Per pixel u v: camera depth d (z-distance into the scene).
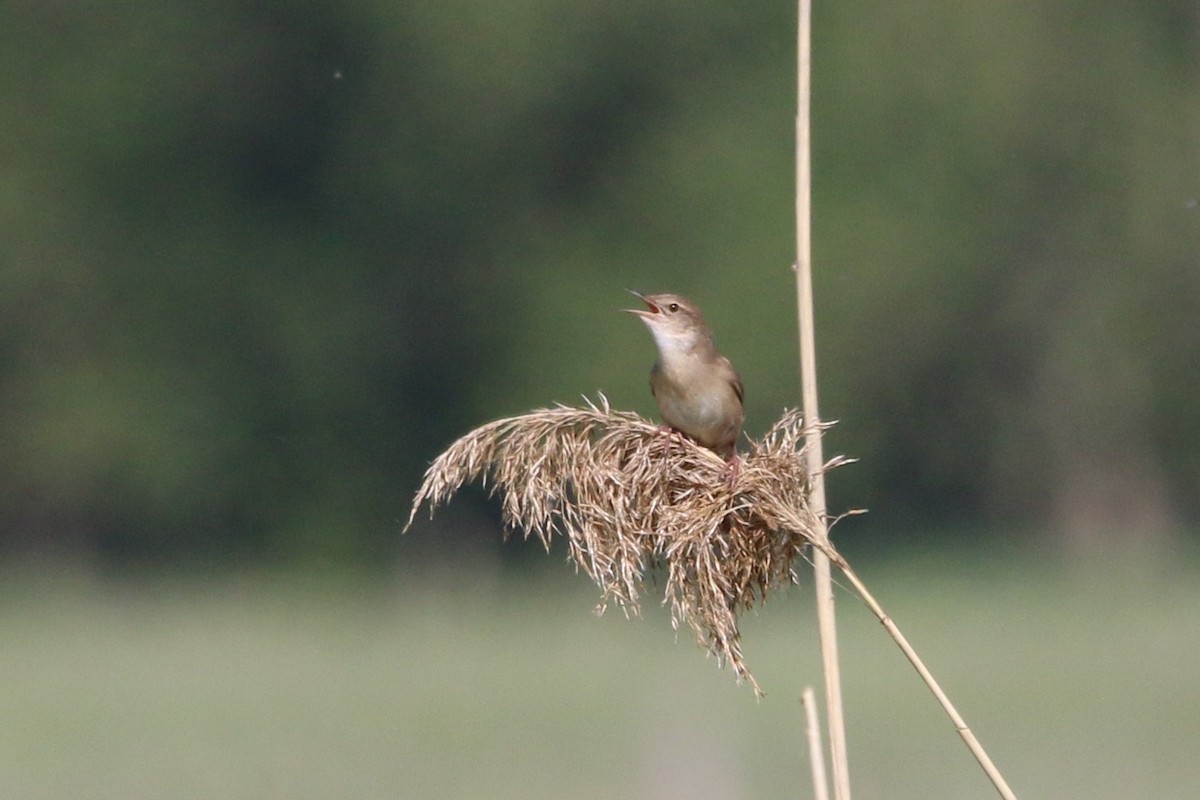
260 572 31.30
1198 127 33.09
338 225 32.41
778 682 18.08
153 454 30.94
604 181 32.72
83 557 31.73
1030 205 32.88
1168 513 33.88
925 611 25.30
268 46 32.34
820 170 32.03
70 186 31.98
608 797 12.48
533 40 32.44
